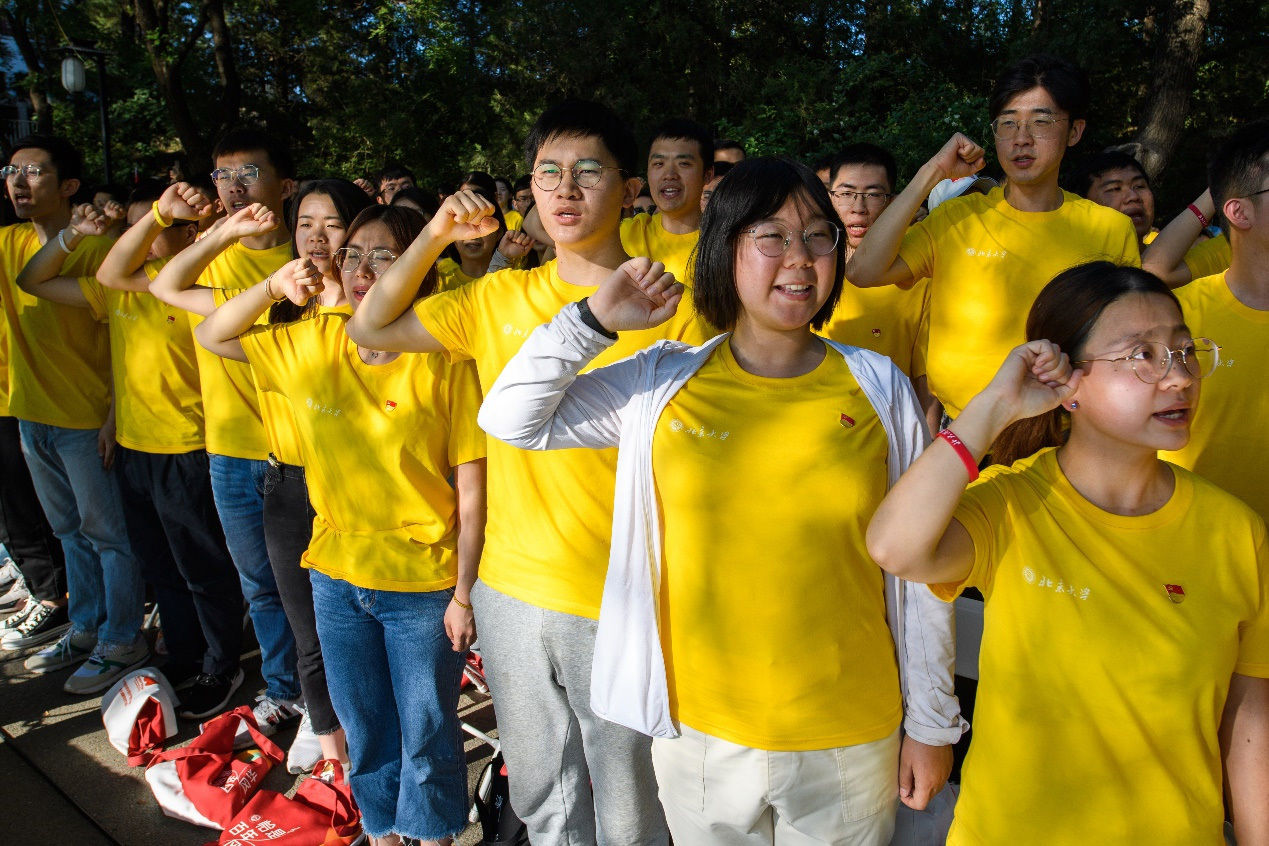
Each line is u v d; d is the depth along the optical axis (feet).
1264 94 46.21
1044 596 5.30
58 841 9.97
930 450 5.24
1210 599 5.08
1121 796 5.10
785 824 6.33
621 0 48.19
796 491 5.88
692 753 6.27
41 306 13.28
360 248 8.61
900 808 7.39
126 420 12.38
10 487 14.94
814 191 5.93
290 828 9.74
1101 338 5.08
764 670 5.94
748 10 48.52
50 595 15.43
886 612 6.27
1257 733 5.26
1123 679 5.08
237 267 12.39
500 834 9.31
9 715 12.55
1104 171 12.80
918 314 12.09
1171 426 5.01
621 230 13.04
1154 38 43.47
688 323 7.87
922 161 34.94
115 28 59.16
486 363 8.00
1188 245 9.15
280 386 9.08
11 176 13.56
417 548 8.62
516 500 7.75
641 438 6.30
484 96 54.85
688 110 48.91
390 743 9.10
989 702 5.53
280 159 12.46
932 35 45.44
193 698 12.40
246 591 11.85
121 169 61.11
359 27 63.10
